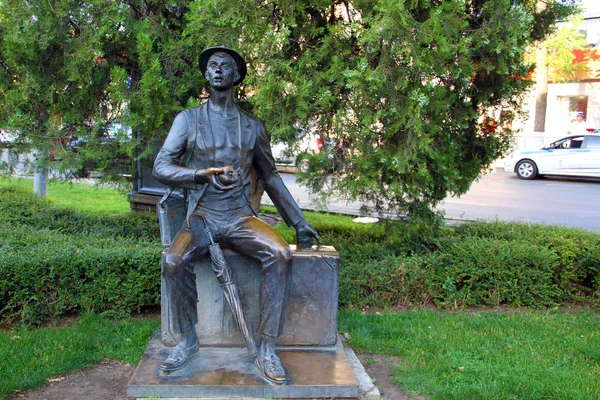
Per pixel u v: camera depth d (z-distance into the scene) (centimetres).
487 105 586
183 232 359
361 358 409
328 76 503
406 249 573
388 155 503
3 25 558
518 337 444
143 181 816
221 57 360
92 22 523
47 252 472
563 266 536
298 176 544
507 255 522
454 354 408
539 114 2188
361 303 510
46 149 564
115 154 577
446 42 448
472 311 513
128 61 590
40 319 458
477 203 1223
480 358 405
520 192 1406
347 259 554
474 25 532
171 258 333
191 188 350
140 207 820
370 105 490
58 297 462
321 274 383
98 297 471
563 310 522
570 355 411
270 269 340
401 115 482
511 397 349
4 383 348
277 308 338
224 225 361
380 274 514
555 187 1513
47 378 367
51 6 514
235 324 379
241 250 358
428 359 402
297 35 532
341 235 677
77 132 556
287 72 488
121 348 414
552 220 1017
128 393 324
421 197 616
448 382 365
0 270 440
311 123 548
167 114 542
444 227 651
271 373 331
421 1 475
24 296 450
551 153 1662
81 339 420
